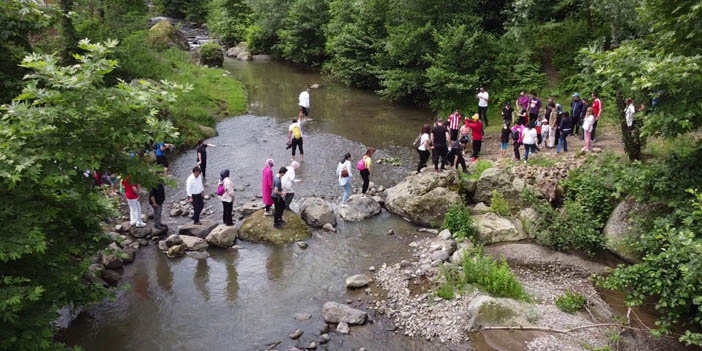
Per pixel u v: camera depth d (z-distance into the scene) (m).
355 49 35.00
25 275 8.05
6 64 10.09
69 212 8.62
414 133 25.59
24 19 10.04
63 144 7.49
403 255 13.77
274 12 47.56
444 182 16.45
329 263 13.41
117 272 12.71
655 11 12.38
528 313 10.80
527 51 26.44
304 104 27.75
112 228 14.77
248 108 30.47
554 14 28.16
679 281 9.48
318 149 22.89
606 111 22.42
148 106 8.23
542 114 23.67
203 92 29.48
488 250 14.12
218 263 13.36
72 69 7.77
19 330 7.50
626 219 13.77
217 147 22.83
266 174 15.02
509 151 20.98
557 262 13.45
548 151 19.88
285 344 10.05
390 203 16.77
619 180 13.31
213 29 57.31
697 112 10.39
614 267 13.13
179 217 15.87
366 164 17.19
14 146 6.72
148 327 10.59
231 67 44.59
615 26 18.66
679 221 11.47
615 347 9.84
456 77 26.23
